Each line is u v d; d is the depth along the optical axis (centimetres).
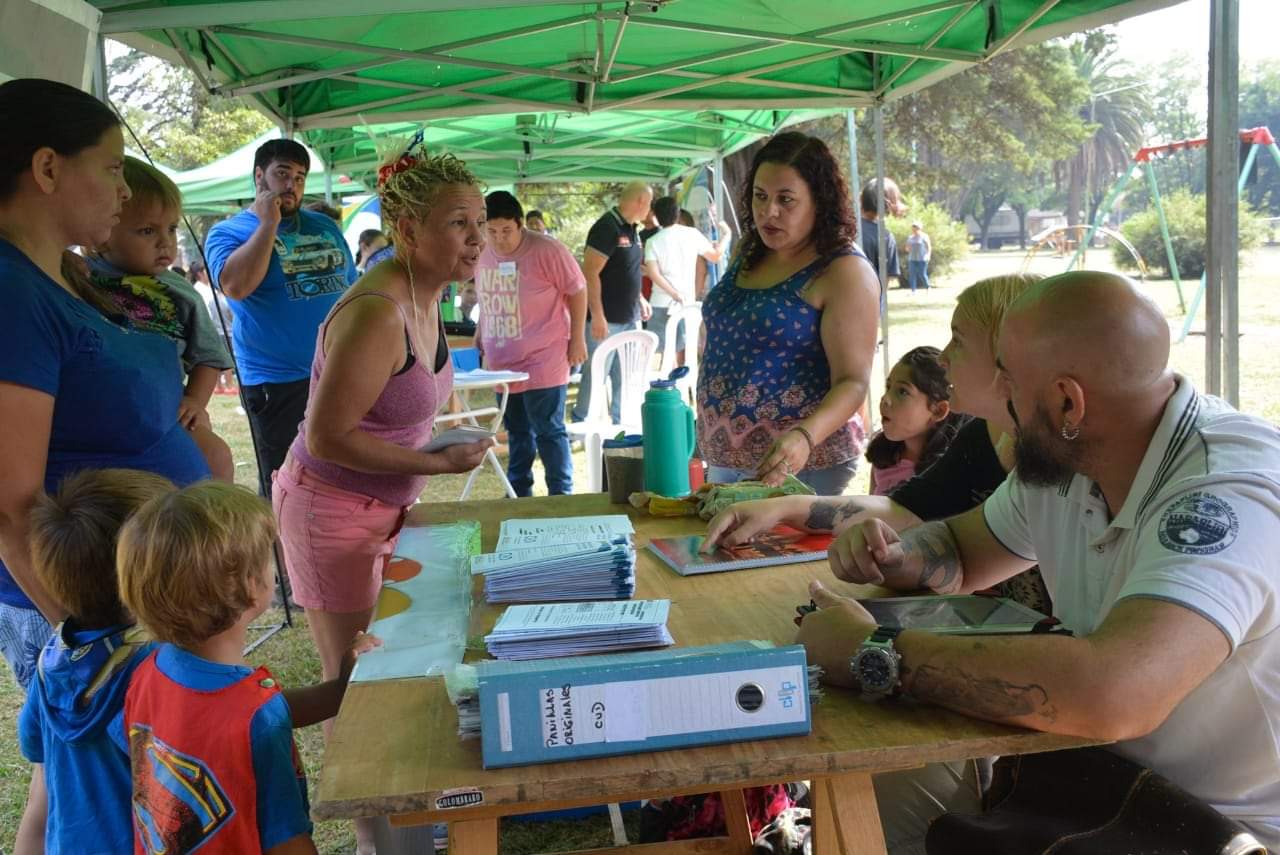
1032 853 117
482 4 309
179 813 136
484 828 112
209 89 406
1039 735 102
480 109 519
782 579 154
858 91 521
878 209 538
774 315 239
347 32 412
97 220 166
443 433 209
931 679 107
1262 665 112
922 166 2108
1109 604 123
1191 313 926
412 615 142
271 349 381
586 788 96
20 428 153
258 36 374
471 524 196
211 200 1012
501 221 479
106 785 149
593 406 536
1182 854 111
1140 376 113
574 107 505
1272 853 116
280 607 409
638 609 129
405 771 98
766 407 243
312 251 385
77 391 168
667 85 512
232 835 135
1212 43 270
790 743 102
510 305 489
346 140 764
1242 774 118
